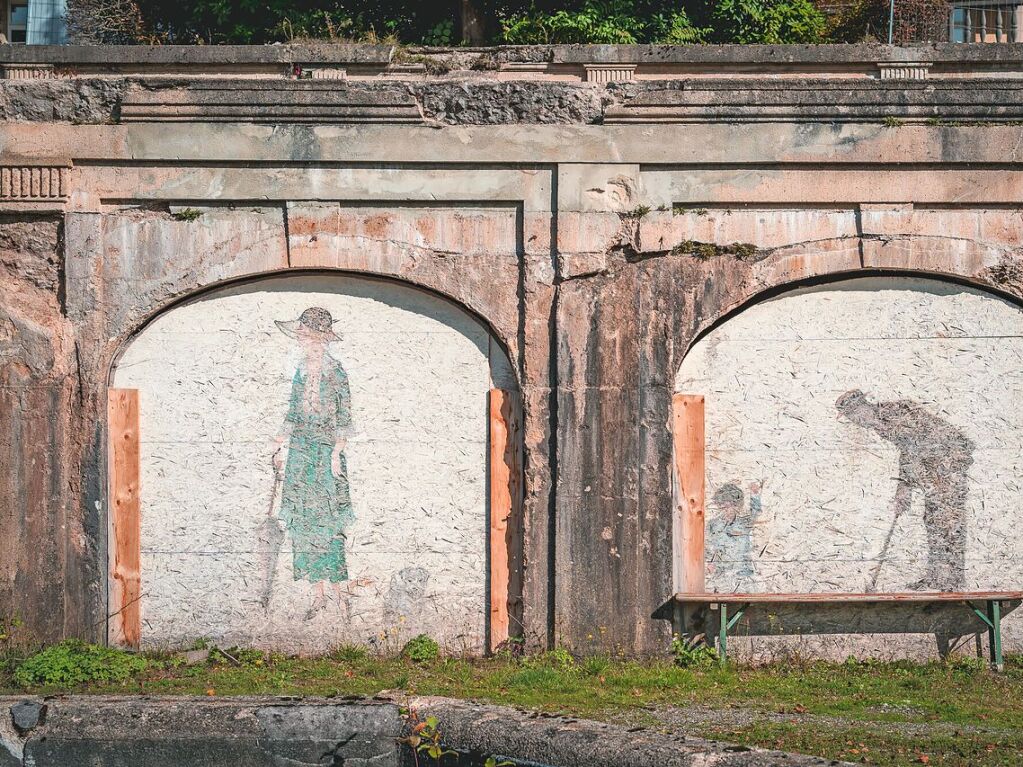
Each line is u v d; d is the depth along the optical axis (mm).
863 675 9320
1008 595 9500
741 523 9789
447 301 9859
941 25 17984
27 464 9609
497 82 9750
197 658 9586
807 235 9750
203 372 9797
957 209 9766
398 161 9719
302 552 9797
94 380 9641
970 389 9828
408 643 9750
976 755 6840
